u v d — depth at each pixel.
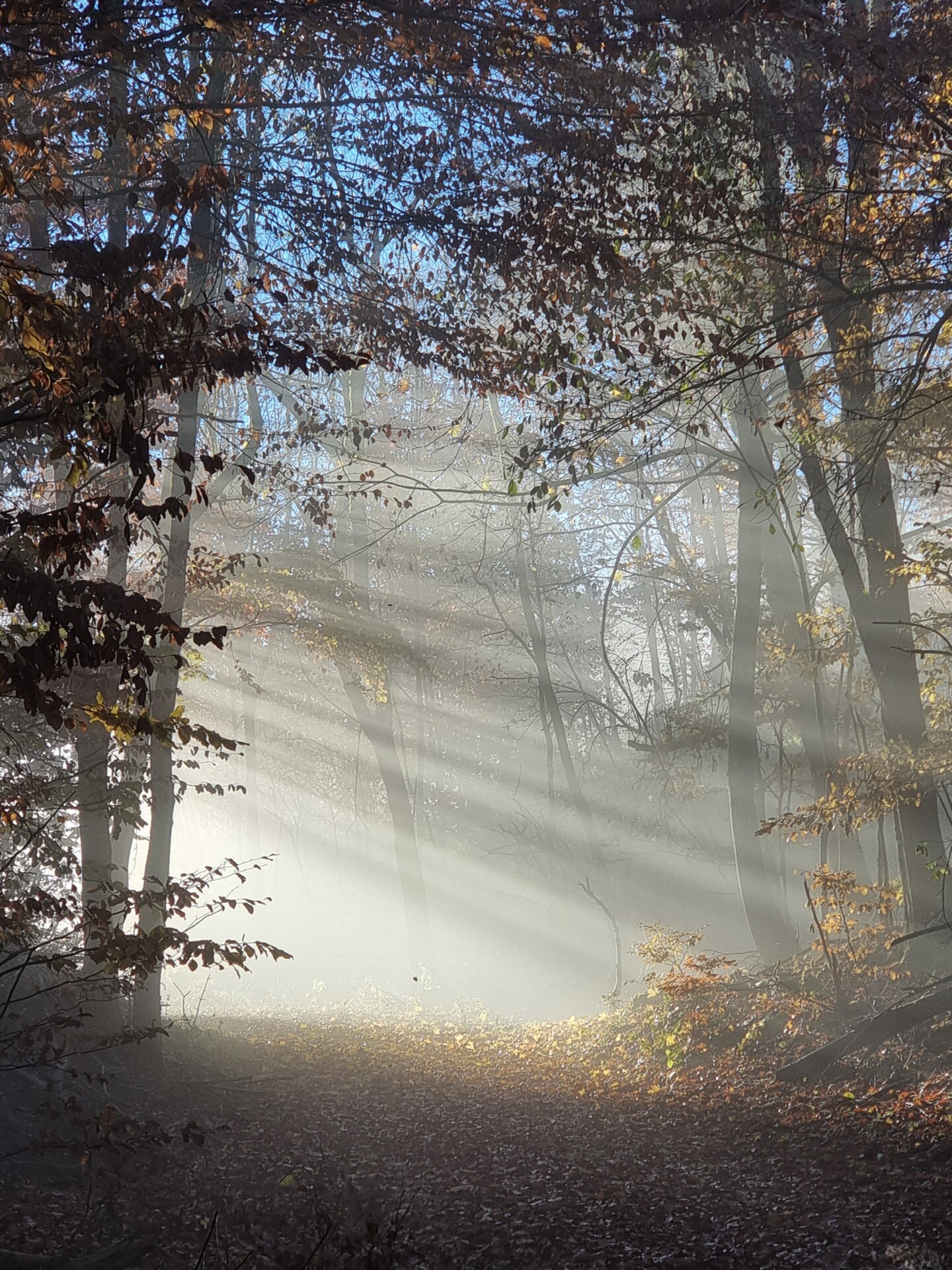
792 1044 13.97
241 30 8.39
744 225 11.49
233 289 12.27
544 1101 14.21
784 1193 9.12
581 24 9.40
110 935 8.07
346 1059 17.78
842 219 11.67
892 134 10.92
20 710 11.96
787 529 21.92
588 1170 10.53
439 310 12.26
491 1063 17.81
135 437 5.42
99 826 13.91
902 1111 10.39
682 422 17.89
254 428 19.89
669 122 11.34
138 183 9.66
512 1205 9.57
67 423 5.49
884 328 12.98
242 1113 13.04
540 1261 8.00
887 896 14.84
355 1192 9.70
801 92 11.04
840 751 19.72
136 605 5.43
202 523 23.75
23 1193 9.12
